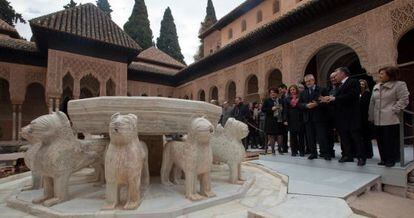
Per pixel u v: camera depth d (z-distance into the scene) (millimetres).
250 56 15289
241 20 20141
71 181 4047
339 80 5227
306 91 5785
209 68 19234
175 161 3570
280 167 5480
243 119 9266
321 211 2816
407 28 8695
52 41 15727
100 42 16922
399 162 4812
